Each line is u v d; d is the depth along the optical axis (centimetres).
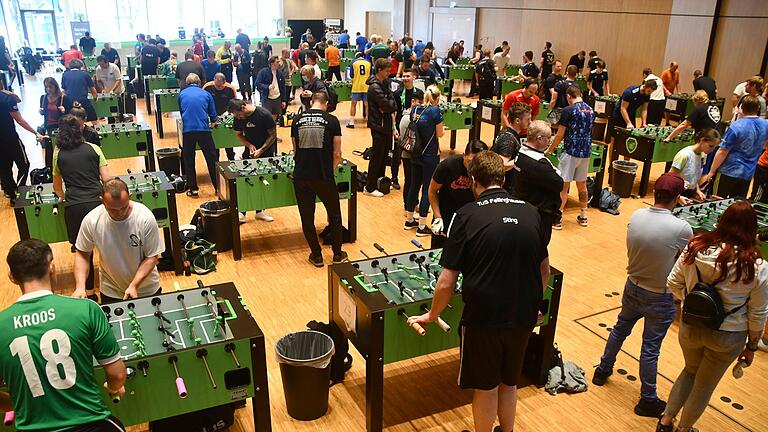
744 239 296
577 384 402
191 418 334
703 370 324
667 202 350
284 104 1234
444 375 420
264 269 586
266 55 1523
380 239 663
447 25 2175
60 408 237
